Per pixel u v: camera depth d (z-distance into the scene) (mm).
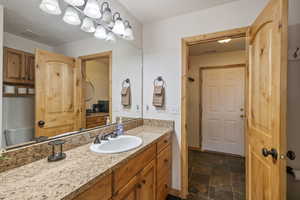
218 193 1953
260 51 1244
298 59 1450
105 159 986
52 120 1184
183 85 1918
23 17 1000
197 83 3520
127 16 1841
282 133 920
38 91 1098
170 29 2004
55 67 1217
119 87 1870
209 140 3434
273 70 1014
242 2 1633
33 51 1065
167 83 2027
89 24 1385
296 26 1439
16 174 800
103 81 1676
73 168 860
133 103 2051
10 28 937
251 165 1461
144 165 1283
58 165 902
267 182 1102
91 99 1540
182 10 1836
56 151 1098
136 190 1162
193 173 2457
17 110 969
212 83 3395
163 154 1692
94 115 1566
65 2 1176
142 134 1665
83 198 711
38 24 1088
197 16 1848
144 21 2096
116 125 1724
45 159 999
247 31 1599
